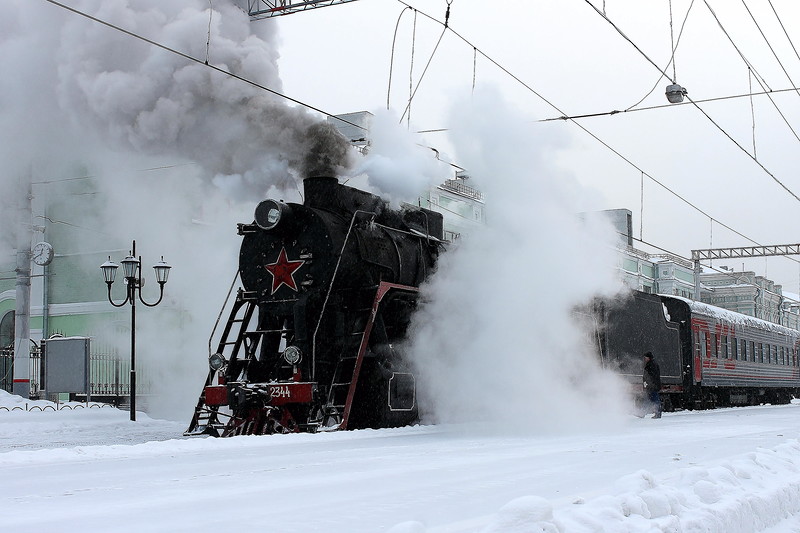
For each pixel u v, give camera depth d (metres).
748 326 30.31
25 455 8.34
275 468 7.64
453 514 5.17
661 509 4.90
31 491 6.06
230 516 4.98
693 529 4.71
